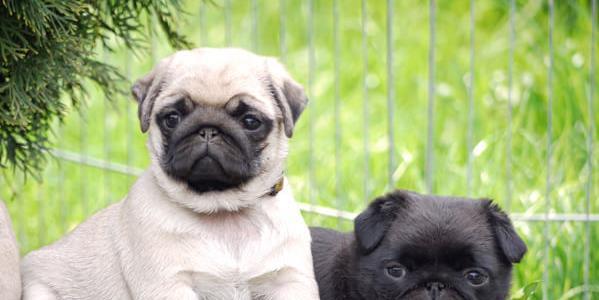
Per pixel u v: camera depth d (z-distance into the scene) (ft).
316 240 24.85
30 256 23.77
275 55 45.68
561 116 37.35
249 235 22.07
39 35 22.62
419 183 33.94
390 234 21.81
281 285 21.95
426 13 47.37
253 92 21.04
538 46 41.68
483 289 21.22
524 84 39.81
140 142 40.40
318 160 37.14
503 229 21.72
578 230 30.07
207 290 21.70
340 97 42.32
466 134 38.42
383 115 40.88
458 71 42.78
